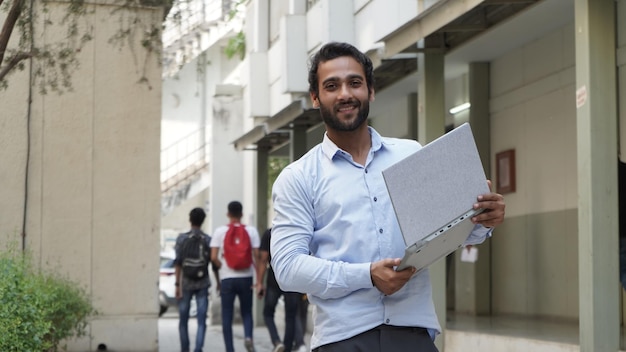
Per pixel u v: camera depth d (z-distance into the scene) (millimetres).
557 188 13930
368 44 14680
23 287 8273
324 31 15508
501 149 15672
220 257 14414
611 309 8555
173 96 38250
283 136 21047
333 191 3811
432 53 12781
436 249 3607
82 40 11195
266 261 14297
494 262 16062
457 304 16688
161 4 11406
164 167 38031
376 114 20422
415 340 3744
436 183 3518
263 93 20422
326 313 3746
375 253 3748
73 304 10703
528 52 14672
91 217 13227
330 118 3861
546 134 14195
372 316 3705
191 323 25094
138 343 13234
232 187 24594
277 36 19766
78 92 13250
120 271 13273
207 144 35750
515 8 11312
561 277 13828
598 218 8570
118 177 13320
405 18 12859
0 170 13000
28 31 10781
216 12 28000
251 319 14195
